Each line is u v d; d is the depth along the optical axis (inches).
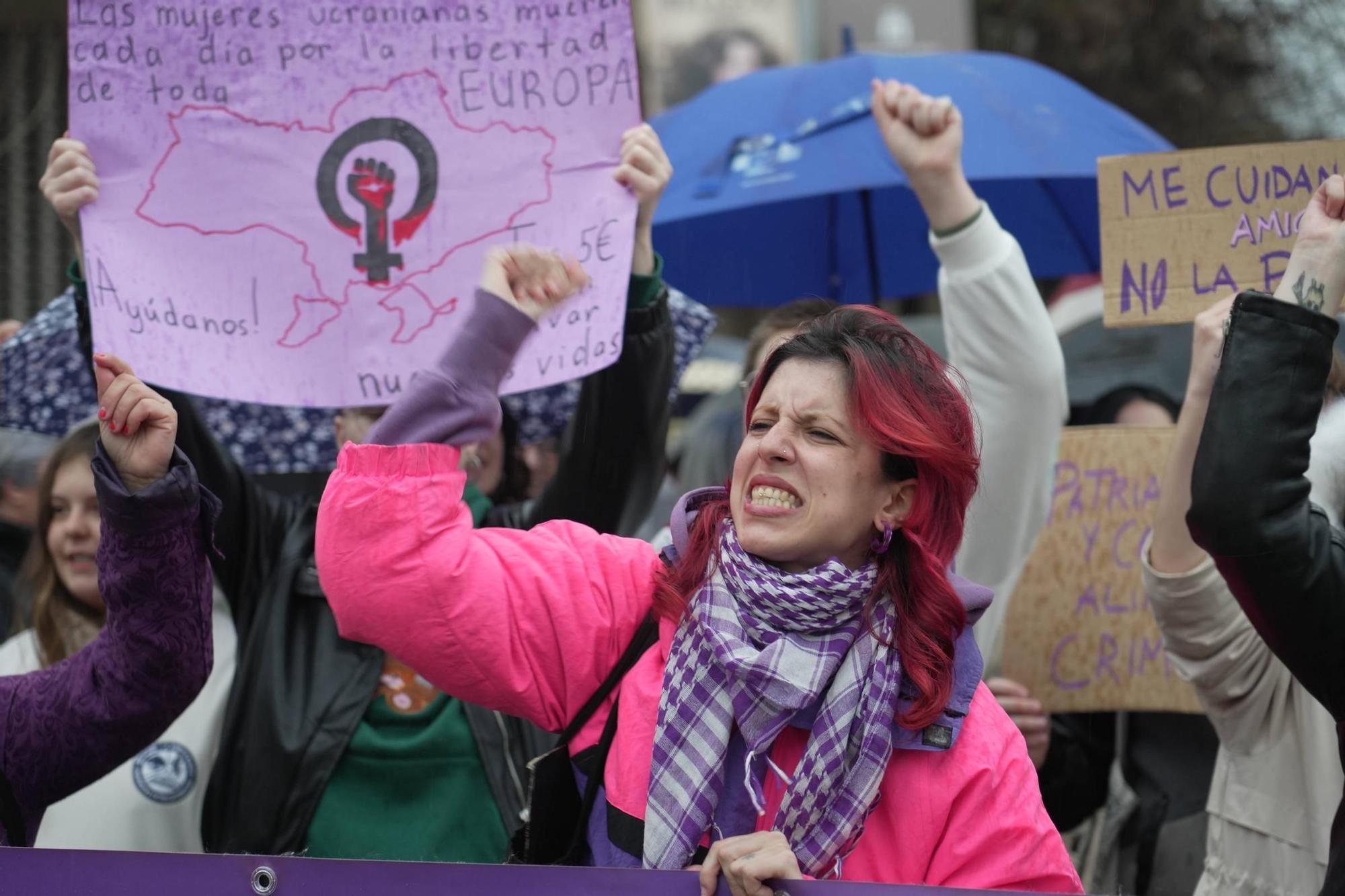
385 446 113.7
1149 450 182.1
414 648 113.4
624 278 150.2
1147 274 152.9
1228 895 149.9
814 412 109.5
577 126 153.9
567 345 149.4
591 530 122.0
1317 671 113.4
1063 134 222.4
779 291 257.4
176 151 151.3
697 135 241.1
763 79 247.0
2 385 205.9
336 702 154.4
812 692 105.7
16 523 212.8
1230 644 147.0
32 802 124.2
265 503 174.9
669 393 161.8
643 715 110.6
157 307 149.2
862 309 115.3
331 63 152.7
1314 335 108.2
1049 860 106.1
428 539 113.0
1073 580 181.2
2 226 476.7
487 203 153.2
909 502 111.3
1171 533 147.0
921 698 107.0
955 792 105.7
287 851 150.6
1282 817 145.6
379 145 152.8
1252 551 108.0
